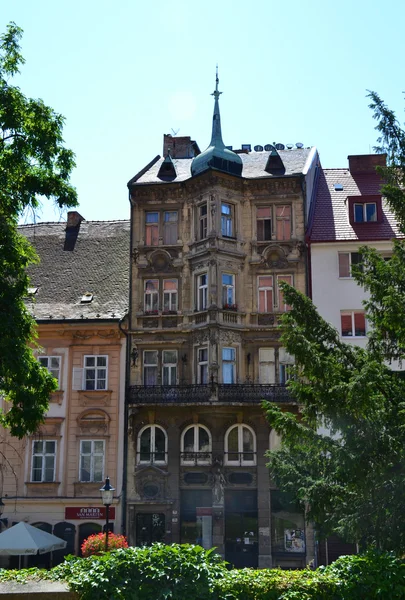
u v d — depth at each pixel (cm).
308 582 828
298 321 1583
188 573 819
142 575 814
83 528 3123
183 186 3438
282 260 3322
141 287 3391
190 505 3125
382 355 1611
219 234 3294
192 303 3322
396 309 1466
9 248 1728
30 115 1808
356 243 3262
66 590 795
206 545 3036
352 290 3225
